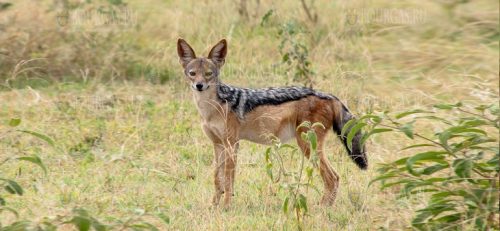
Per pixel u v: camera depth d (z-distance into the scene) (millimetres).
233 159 12383
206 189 13008
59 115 16359
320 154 12562
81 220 8945
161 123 16109
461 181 9859
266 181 12719
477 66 18828
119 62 19094
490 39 20688
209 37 20156
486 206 9547
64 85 18031
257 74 19000
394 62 19781
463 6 22234
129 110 16781
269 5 22234
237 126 12664
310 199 12367
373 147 14719
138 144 14883
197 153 14461
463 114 15289
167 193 12797
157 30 21156
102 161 14117
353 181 13008
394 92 17828
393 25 21625
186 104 17203
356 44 20750
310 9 21891
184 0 23188
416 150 14234
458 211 10469
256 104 12734
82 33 19453
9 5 19609
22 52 18453
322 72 18688
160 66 19266
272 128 12797
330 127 12852
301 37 20438
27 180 13109
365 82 18266
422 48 20156
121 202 12359
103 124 15852
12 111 16344
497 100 14828
